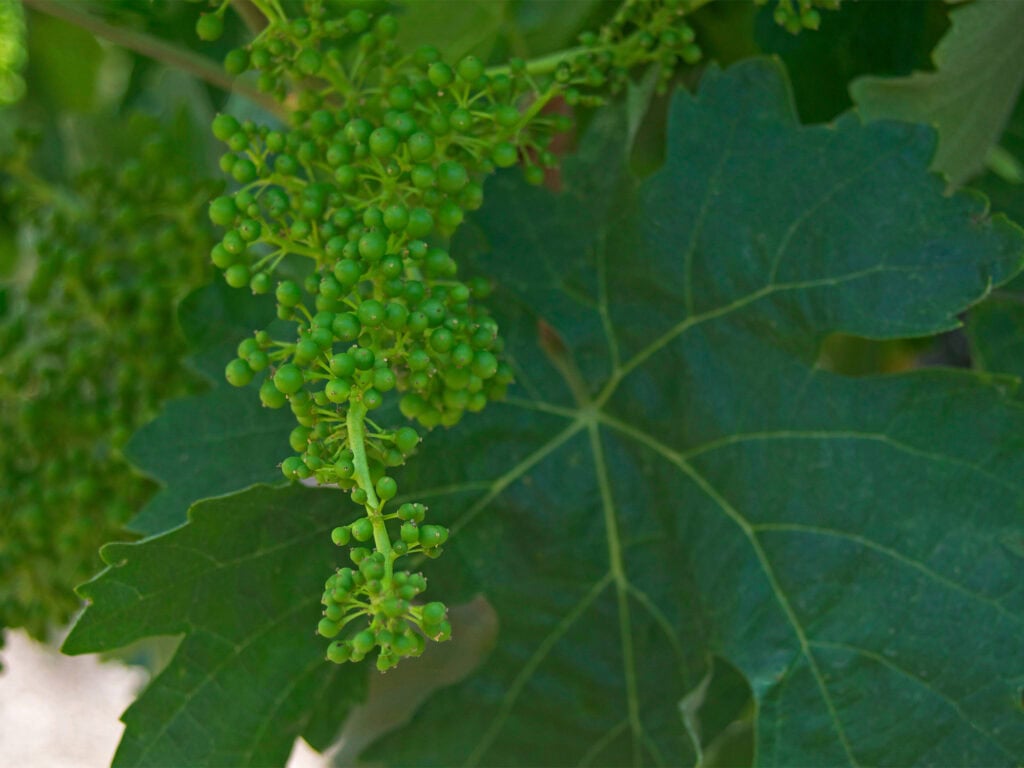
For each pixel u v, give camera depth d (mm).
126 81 838
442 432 615
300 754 1507
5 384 639
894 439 589
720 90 604
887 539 587
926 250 583
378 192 556
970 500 580
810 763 583
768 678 592
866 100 619
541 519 626
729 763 687
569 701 634
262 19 622
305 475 521
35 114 854
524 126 569
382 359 521
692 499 616
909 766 577
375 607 500
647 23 585
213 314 613
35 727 1815
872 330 584
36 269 660
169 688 584
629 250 615
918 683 579
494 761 635
